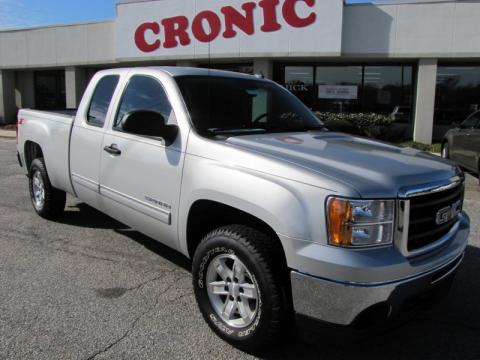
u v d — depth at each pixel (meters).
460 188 3.24
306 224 2.63
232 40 17.27
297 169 2.78
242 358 3.00
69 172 5.13
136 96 4.23
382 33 16.12
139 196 3.95
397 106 18.34
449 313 3.69
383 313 2.64
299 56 16.61
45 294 3.83
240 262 2.99
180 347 3.10
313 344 3.19
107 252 4.84
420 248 2.80
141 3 18.77
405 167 2.92
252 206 2.87
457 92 17.97
